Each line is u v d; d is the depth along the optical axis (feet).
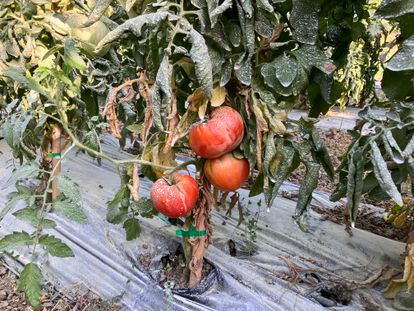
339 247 6.40
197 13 3.57
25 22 5.62
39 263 6.24
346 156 4.46
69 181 3.67
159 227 6.47
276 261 6.06
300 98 4.56
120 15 5.85
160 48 3.85
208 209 4.85
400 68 3.41
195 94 3.90
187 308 5.07
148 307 5.29
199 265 5.21
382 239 6.50
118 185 8.48
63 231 6.75
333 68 3.93
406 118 3.94
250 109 4.04
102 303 5.43
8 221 7.29
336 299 5.43
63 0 5.69
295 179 10.66
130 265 5.91
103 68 6.07
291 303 5.15
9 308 5.65
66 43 3.98
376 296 5.32
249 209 7.53
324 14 4.53
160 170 4.56
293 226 6.98
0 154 10.02
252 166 4.18
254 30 3.72
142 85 4.42
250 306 5.03
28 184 8.27
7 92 6.63
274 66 3.86
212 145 3.90
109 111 4.15
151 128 4.76
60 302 5.70
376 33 8.82
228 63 3.90
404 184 5.11
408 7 3.33
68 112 6.37
